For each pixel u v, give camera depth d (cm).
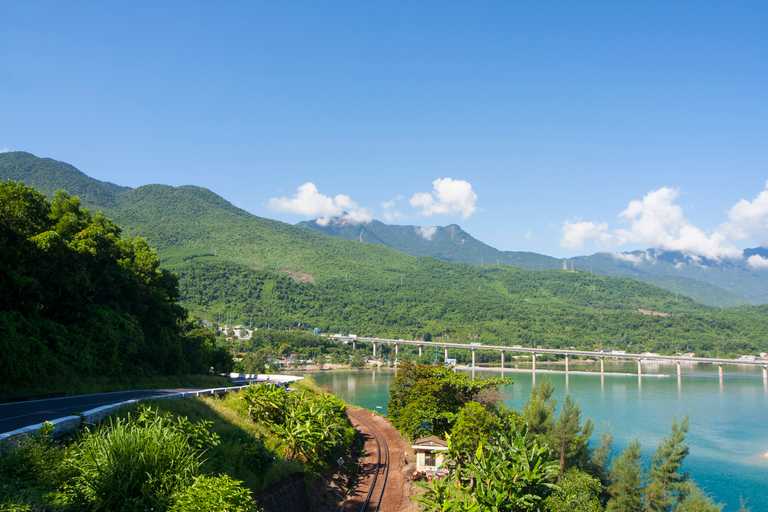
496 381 5175
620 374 18600
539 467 2253
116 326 4291
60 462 1381
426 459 4053
